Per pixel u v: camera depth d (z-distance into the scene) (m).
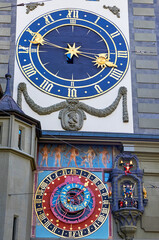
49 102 31.19
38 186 29.05
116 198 28.75
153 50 33.28
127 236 28.00
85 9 34.34
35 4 34.19
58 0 34.47
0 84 30.23
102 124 30.80
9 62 32.22
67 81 31.84
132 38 33.59
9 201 26.45
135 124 31.00
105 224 28.39
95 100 31.44
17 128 28.45
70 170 29.59
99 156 30.12
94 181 29.39
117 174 29.28
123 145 29.88
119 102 31.47
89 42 33.31
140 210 28.42
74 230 28.14
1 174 26.88
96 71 32.34
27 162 28.14
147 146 30.02
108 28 33.81
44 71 32.03
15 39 33.00
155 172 29.67
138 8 34.62
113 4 34.62
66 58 32.75
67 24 33.75
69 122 30.45
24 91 31.22
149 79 32.34
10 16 33.75
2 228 25.72
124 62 32.72
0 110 28.23
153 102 31.72
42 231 28.03
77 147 30.23
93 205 28.72
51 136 29.78
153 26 34.09
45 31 33.41
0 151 27.42
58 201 28.72
